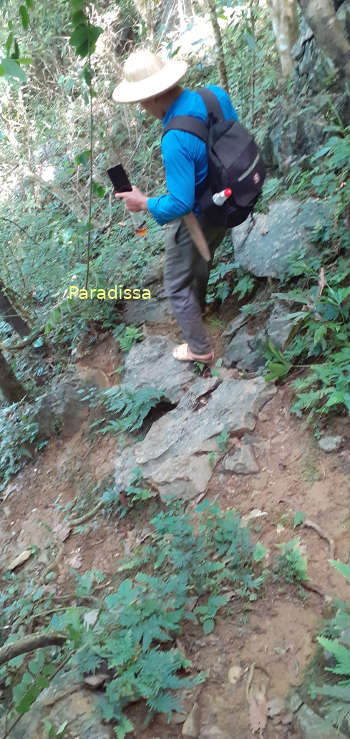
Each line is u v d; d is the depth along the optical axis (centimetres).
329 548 243
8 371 503
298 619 225
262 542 259
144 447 349
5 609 336
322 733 182
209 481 301
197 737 201
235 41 584
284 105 455
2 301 505
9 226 675
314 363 320
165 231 506
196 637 234
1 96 737
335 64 258
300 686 203
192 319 348
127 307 479
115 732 210
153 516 323
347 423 282
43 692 233
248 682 211
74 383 455
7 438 475
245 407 320
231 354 374
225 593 245
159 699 212
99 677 227
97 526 356
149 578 254
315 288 327
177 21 782
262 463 294
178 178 276
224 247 443
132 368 415
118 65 638
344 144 334
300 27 467
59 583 335
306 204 389
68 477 417
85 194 616
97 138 646
